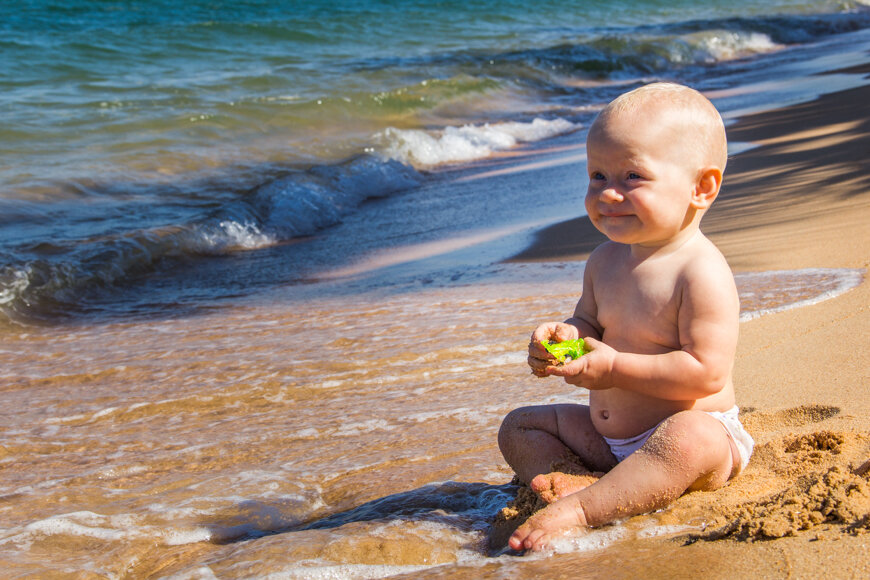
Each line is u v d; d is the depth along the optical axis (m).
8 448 3.78
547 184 10.46
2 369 5.20
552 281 5.88
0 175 10.45
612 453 2.60
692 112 2.44
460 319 5.14
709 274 2.45
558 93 18.20
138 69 17.53
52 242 8.18
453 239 8.14
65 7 26.39
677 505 2.37
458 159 13.22
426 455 3.20
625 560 2.09
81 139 12.30
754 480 2.47
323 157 12.44
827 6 34.38
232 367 4.75
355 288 6.69
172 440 3.75
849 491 2.14
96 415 4.20
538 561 2.20
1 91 14.84
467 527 2.54
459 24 27.28
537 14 30.91
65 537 2.75
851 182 6.62
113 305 6.99
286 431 3.68
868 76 15.18
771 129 10.37
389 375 4.29
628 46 22.33
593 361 2.42
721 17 30.64
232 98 15.02
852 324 3.80
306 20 25.14
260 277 7.74
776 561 1.94
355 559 2.38
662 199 2.41
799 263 4.96
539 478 2.46
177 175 11.19
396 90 16.02
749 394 3.30
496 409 3.63
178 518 2.85
